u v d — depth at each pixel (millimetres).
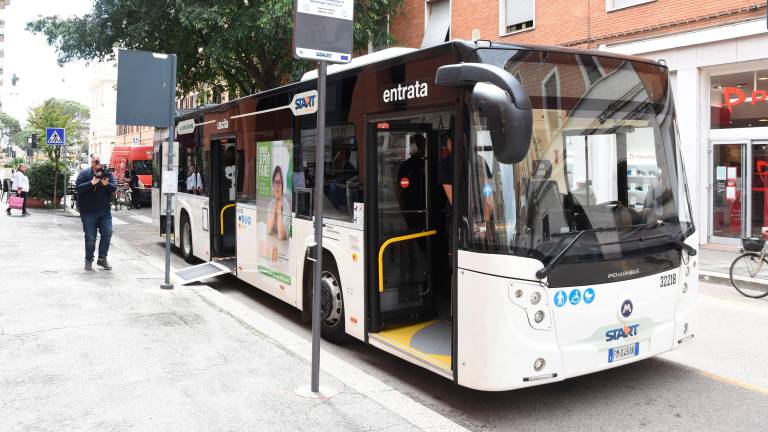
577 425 4641
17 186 21641
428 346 5527
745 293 9328
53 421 4367
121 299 8141
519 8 16844
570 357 4602
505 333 4434
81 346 6082
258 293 9680
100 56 20344
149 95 8523
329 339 6789
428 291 6336
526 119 4074
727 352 6406
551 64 4789
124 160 33844
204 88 23812
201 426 4305
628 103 5109
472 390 5422
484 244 4516
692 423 4660
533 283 4461
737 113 13242
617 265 4797
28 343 6164
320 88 4738
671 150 5375
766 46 12172
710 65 13094
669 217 5230
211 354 5883
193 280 9344
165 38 18641
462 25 18406
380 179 6023
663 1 13672
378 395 4926
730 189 13453
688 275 5309
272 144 8109
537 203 4555
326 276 6852
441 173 5730
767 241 9375
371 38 19562
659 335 5051
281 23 16766
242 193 9172
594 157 4871
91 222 10289
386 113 5688
